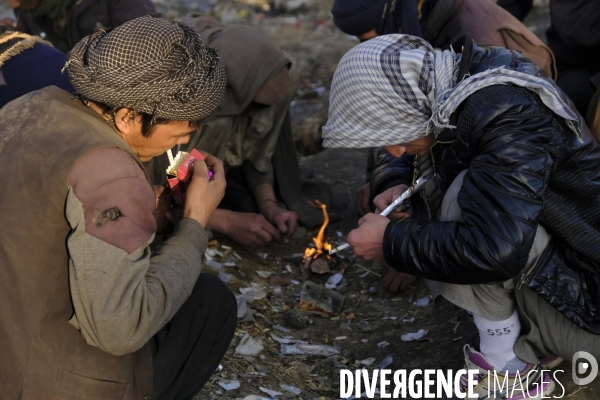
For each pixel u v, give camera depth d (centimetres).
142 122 160
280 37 720
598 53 321
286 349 270
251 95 312
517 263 177
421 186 221
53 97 161
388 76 190
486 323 204
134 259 145
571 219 192
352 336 283
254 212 362
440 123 186
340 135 196
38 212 147
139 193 149
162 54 154
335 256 343
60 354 151
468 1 289
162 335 176
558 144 182
